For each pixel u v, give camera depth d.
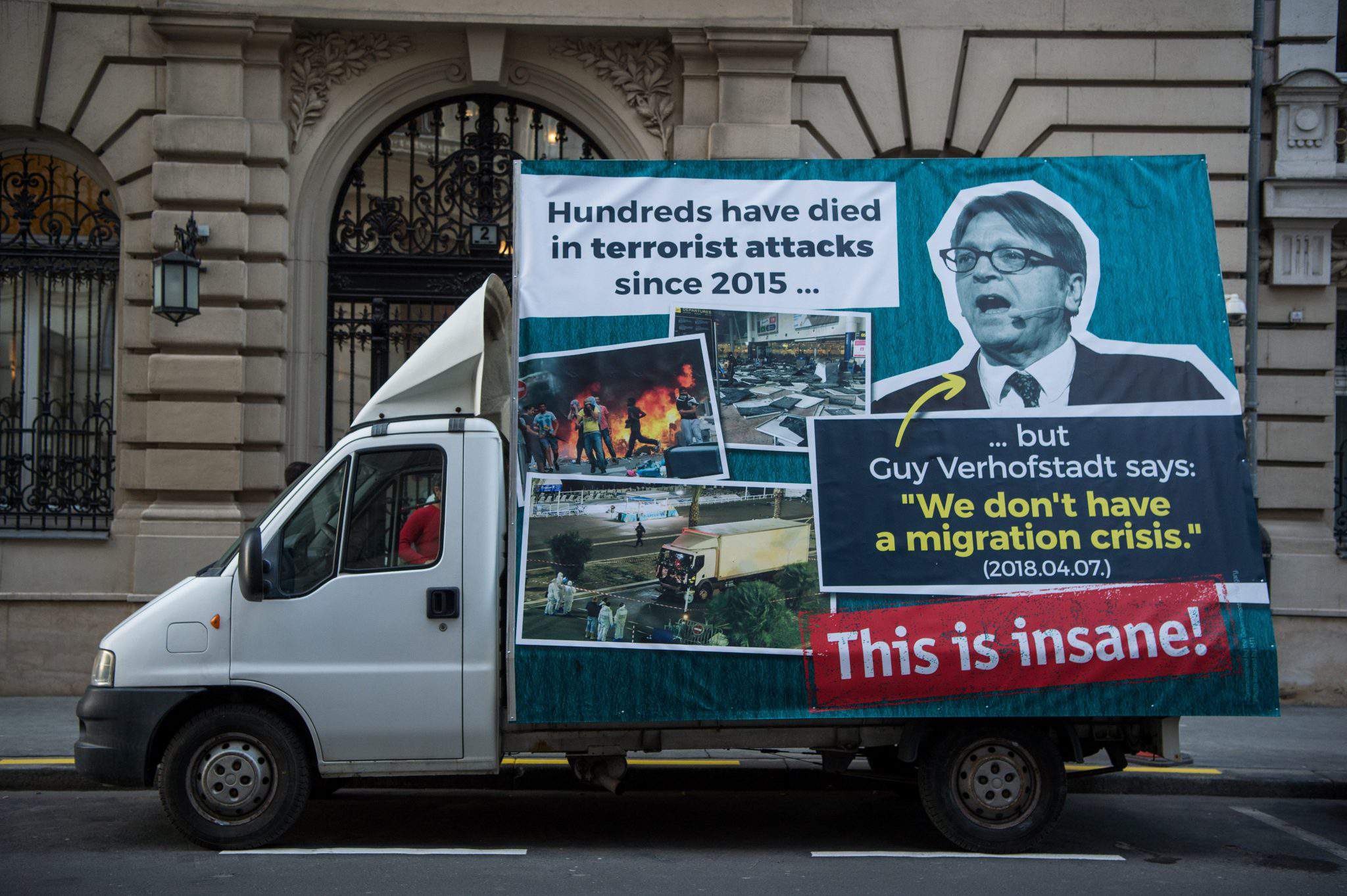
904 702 5.94
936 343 6.18
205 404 10.30
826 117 10.79
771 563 5.99
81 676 10.30
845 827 6.82
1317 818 7.19
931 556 6.02
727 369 6.10
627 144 10.89
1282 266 10.88
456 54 10.79
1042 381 6.16
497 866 5.79
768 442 6.07
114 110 10.45
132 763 5.91
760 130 10.59
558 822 6.84
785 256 6.21
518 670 5.88
